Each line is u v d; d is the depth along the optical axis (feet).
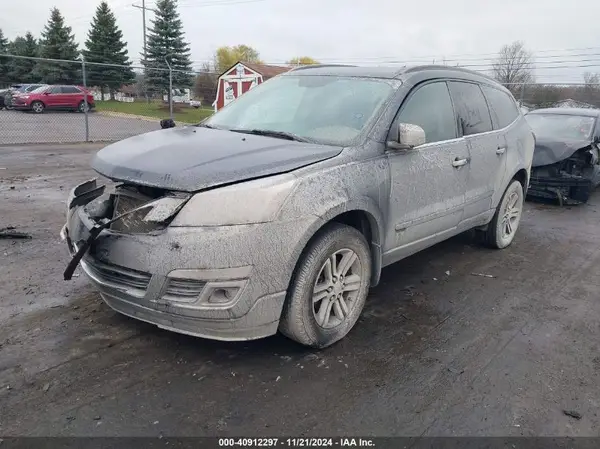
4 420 8.17
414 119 12.80
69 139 53.83
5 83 97.45
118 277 9.64
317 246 9.99
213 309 8.98
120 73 84.79
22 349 10.25
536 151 27.37
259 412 8.69
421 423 8.63
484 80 16.88
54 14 145.28
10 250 15.98
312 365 10.19
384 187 11.44
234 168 9.32
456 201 14.40
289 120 12.73
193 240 8.79
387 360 10.55
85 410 8.52
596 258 18.37
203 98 102.47
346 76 13.70
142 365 9.91
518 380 10.07
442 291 14.49
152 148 10.52
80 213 10.34
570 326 12.63
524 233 21.53
